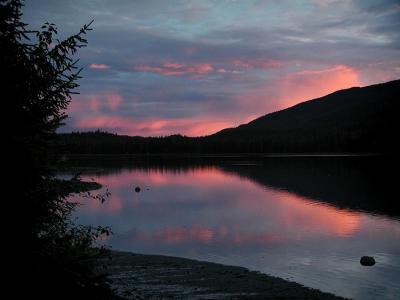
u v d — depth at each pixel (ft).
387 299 48.75
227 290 50.11
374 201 146.82
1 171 19.29
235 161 542.16
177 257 68.54
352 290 51.90
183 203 153.79
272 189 199.82
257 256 70.38
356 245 78.74
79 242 22.09
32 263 18.58
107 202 158.10
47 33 21.33
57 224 21.65
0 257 18.15
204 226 102.73
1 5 20.48
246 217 117.19
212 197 173.27
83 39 21.88
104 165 471.62
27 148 19.84
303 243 81.15
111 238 87.81
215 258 69.15
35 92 20.92
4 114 19.65
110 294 20.35
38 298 17.63
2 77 19.90
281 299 47.14
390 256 69.77
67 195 22.08
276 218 114.42
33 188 20.39
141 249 76.89
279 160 532.73
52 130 21.57
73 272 19.19
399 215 115.34
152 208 140.15
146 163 525.75
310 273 59.41
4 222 18.85
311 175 276.62
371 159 491.31
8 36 20.33
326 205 139.74
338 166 364.38
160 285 51.90
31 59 20.98
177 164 492.13
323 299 47.47
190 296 47.44
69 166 22.30
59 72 21.65
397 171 292.40
